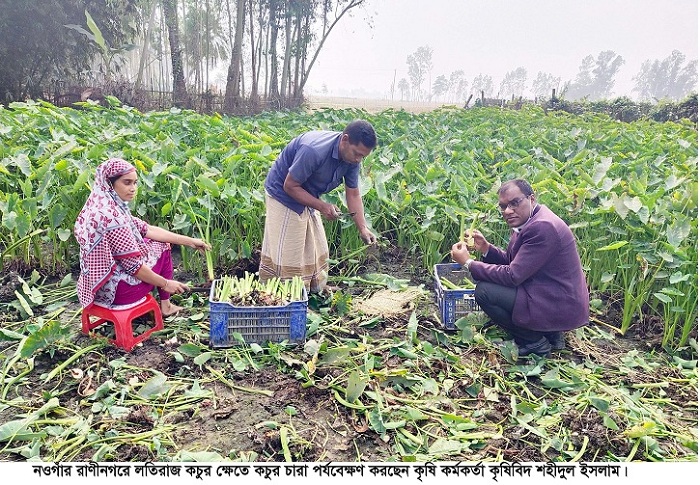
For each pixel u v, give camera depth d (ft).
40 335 10.29
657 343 12.52
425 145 22.91
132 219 11.30
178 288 11.29
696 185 14.37
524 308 11.12
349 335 12.23
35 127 19.85
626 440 9.08
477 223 15.58
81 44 50.31
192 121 22.84
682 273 12.25
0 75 46.96
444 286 13.29
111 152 17.44
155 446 8.49
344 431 9.18
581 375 10.94
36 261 14.84
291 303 11.20
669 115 65.41
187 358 10.87
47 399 9.45
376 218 16.35
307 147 11.69
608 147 24.89
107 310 11.00
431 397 10.09
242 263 15.17
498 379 10.63
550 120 35.70
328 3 67.10
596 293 14.67
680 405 10.36
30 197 13.67
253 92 62.49
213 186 13.91
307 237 13.02
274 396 9.94
